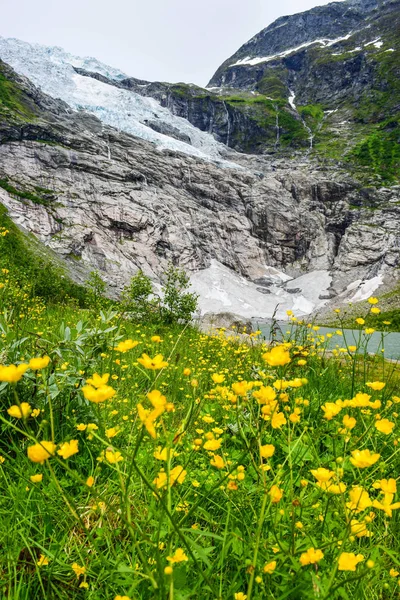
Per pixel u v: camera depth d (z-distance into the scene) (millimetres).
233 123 197250
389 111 178375
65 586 1806
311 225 136750
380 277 113312
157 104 189375
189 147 154625
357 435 3154
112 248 101000
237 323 34438
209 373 5828
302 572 1520
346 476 2557
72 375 3229
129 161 124562
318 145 171250
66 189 105000
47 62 166125
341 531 1830
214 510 2279
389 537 2156
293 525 1597
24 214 91500
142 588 1642
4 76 122312
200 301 105938
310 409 3973
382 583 1792
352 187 141125
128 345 1742
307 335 6219
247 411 3229
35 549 1990
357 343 4188
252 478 2525
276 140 183125
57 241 90688
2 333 3354
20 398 2971
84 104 151125
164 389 4598
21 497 2107
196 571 1561
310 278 125250
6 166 100125
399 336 32188
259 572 1574
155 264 105562
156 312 16281
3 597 1603
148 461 2436
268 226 134375
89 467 2629
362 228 129125
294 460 2531
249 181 144250
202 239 125625
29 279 11094
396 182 139500
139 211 110750
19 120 108250
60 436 2893
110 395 1314
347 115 190875
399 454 2719
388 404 3629
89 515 2164
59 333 3650
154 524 1902
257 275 126625
